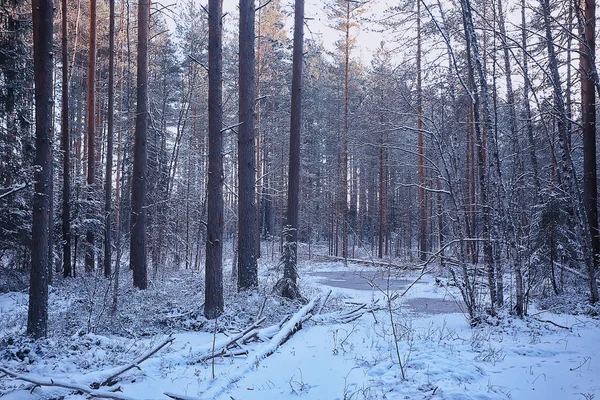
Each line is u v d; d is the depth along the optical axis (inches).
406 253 1334.9
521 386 238.5
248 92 579.2
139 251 650.8
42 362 296.8
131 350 337.7
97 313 457.1
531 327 374.3
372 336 372.5
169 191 952.9
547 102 524.7
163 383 268.7
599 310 423.5
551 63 470.6
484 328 388.5
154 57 1231.5
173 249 1037.8
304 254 1491.1
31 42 712.4
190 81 1139.3
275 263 1074.7
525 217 564.4
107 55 1198.3
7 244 620.4
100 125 1226.6
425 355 292.8
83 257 874.8
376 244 1914.4
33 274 346.3
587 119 588.4
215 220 459.5
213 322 435.2
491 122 429.7
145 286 648.4
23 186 344.8
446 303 578.9
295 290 553.0
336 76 1507.1
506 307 434.9
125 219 978.1
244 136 580.7
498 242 428.1
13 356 303.6
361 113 1163.9
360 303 550.9
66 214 730.2
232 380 267.4
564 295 508.7
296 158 611.5
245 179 579.8
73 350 321.4
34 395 245.1
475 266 441.7
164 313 461.7
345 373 275.1
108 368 293.0
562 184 530.6
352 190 1891.0
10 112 629.3
